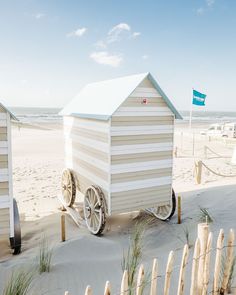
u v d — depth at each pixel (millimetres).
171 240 7324
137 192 8094
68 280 5348
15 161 19594
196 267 3771
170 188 8562
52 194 12531
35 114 105875
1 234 6688
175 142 30859
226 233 6652
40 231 8602
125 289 3324
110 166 7652
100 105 8391
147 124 8031
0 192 6547
